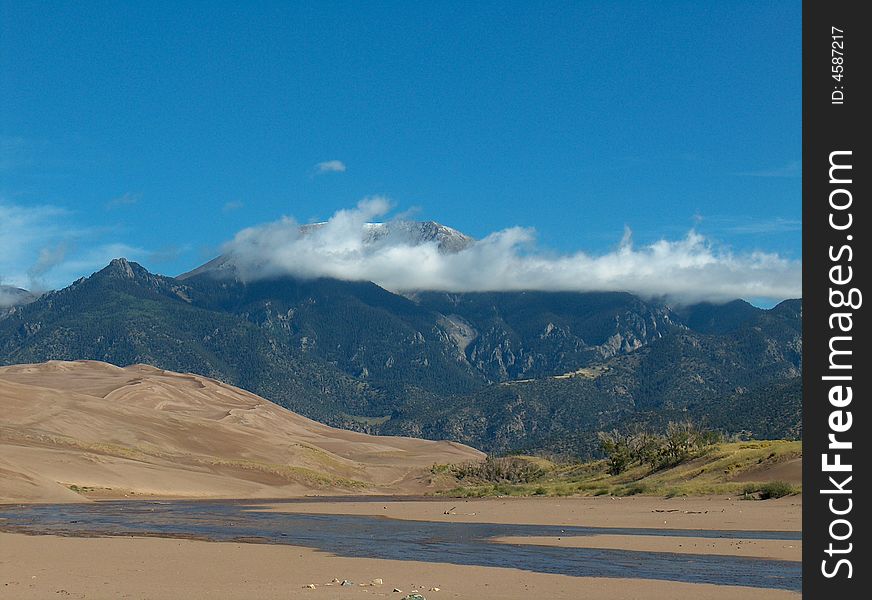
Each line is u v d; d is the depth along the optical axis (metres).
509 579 27.53
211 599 23.36
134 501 80.00
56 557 32.84
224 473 118.44
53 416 135.50
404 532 45.84
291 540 41.53
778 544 37.62
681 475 92.75
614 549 36.84
